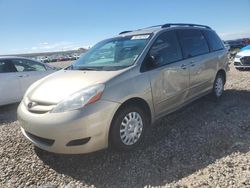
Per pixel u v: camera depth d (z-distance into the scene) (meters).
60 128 3.56
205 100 6.61
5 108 7.81
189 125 5.11
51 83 4.23
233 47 30.91
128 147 4.09
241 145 4.16
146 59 4.51
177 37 5.36
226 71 6.82
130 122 4.09
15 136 5.11
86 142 3.66
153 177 3.47
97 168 3.77
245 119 5.25
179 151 4.11
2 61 7.73
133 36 5.14
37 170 3.81
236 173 3.39
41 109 3.79
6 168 3.90
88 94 3.69
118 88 3.92
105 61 4.78
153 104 4.48
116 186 3.34
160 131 4.89
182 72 5.09
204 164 3.68
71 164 3.93
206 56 5.93
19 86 7.87
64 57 75.62
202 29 6.27
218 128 4.88
